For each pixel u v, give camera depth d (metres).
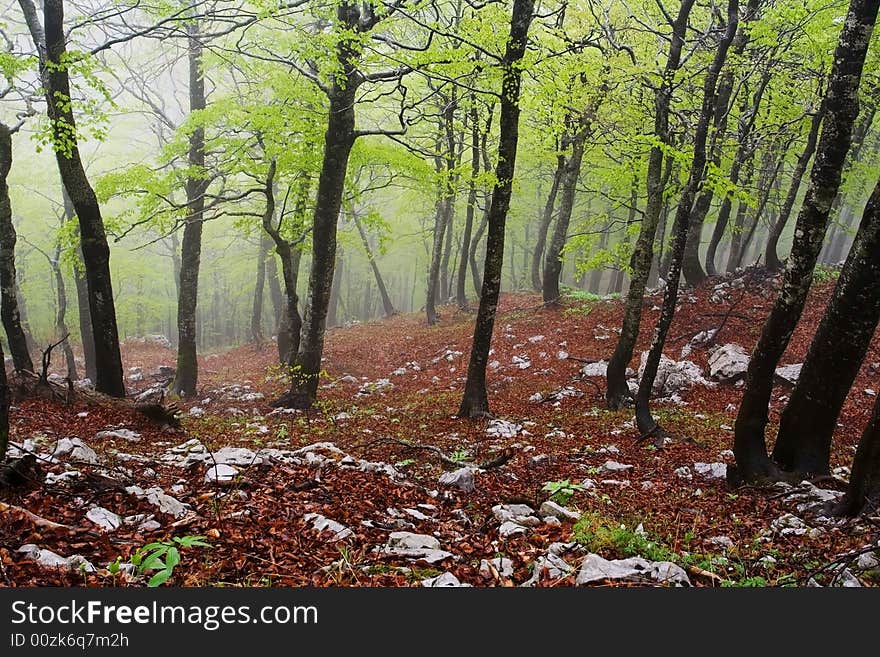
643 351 17.59
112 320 11.66
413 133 23.36
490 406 14.46
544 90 11.09
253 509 5.65
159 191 13.87
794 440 7.72
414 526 5.86
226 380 21.78
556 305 23.72
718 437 10.70
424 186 16.47
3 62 9.60
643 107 14.80
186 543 3.91
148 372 27.05
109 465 6.96
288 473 7.05
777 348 7.40
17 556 3.96
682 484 8.16
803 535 5.95
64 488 5.45
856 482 6.08
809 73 15.84
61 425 9.70
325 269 14.12
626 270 17.83
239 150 14.65
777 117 16.98
